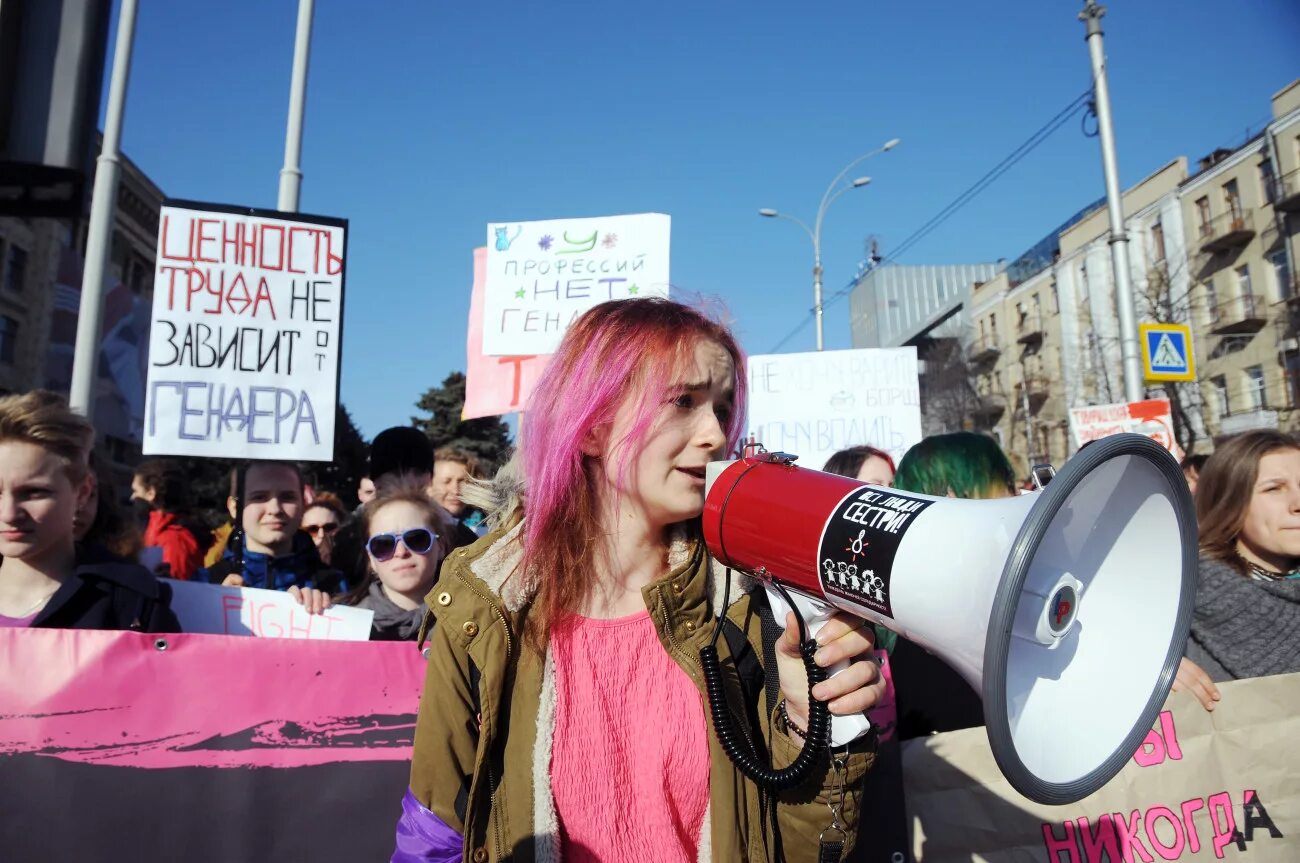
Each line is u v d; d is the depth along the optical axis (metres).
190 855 1.93
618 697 1.26
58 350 17.12
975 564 0.87
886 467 3.17
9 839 1.87
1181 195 27.34
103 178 4.29
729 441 1.36
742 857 1.16
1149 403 7.32
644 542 1.33
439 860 1.24
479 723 1.28
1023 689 1.01
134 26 4.47
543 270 3.99
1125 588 1.09
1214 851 2.06
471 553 1.34
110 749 1.93
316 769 2.01
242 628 2.36
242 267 3.10
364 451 18.28
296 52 5.14
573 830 1.19
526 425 1.34
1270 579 2.35
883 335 49.72
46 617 2.01
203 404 3.01
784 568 1.11
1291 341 23.38
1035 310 36.34
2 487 1.97
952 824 1.98
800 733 1.17
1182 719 2.11
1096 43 9.41
